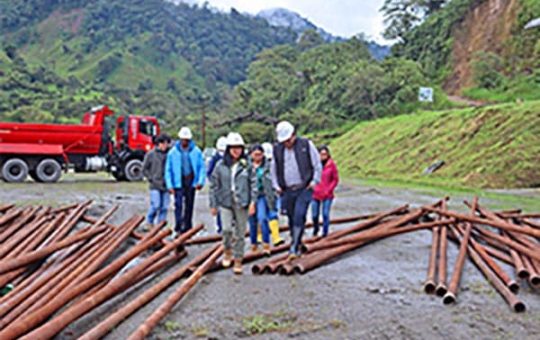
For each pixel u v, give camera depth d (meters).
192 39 131.50
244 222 5.71
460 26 63.97
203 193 15.49
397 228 8.09
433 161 26.75
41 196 13.35
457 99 54.19
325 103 64.56
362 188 18.97
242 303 4.59
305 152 5.90
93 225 7.76
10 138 17.80
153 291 4.62
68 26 133.50
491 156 22.98
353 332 3.93
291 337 3.82
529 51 52.81
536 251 6.02
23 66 86.56
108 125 19.61
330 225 9.32
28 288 4.44
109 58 109.50
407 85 56.41
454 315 4.36
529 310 4.53
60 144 18.61
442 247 6.75
